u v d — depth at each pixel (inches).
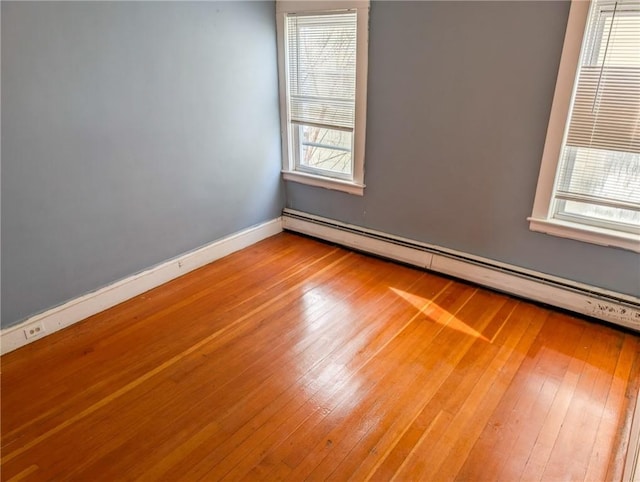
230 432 80.8
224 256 147.5
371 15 123.5
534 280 117.4
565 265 112.9
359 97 133.0
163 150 122.0
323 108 143.9
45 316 105.6
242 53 135.9
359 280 132.3
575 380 92.2
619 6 91.3
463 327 109.5
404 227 138.3
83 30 99.0
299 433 80.5
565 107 101.7
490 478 72.1
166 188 125.3
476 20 108.5
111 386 91.5
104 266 115.5
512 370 95.0
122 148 112.4
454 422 82.4
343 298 122.6
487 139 115.5
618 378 92.7
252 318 113.8
